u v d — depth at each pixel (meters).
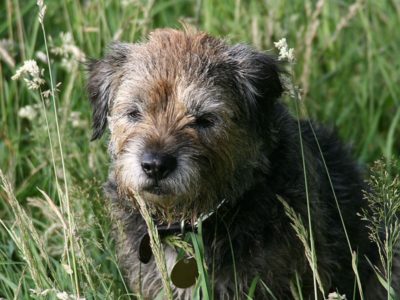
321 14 8.62
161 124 5.27
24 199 6.93
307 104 7.93
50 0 8.29
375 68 8.43
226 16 8.52
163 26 8.45
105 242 5.77
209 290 5.09
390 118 8.17
